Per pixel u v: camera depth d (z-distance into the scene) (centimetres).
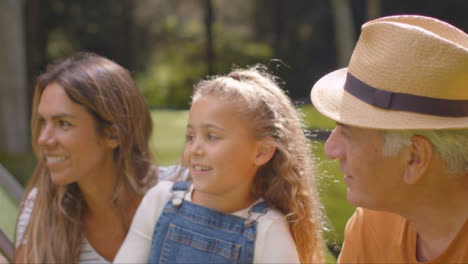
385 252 148
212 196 154
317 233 166
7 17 736
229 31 1955
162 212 158
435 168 124
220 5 2070
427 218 132
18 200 238
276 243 148
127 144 184
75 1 1581
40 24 1304
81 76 174
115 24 1681
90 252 185
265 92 153
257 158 151
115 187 184
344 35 1477
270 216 152
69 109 171
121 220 185
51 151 174
